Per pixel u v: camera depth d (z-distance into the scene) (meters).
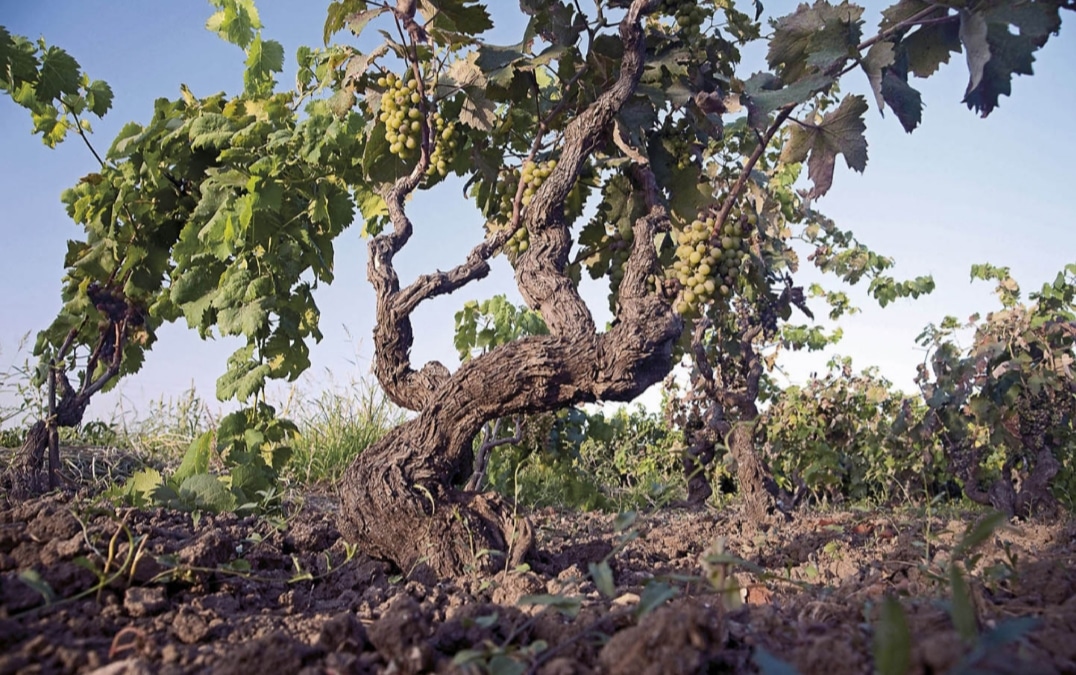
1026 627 1.36
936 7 2.72
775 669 1.32
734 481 8.13
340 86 4.26
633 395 2.93
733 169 4.89
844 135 3.04
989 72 2.72
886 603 1.26
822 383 7.56
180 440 6.90
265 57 5.00
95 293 4.89
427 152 3.52
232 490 4.22
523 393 2.91
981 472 6.56
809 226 6.20
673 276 3.37
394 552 2.93
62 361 4.80
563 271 3.28
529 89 3.69
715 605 2.07
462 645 1.91
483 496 3.05
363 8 3.47
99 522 2.73
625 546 3.46
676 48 3.51
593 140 3.31
